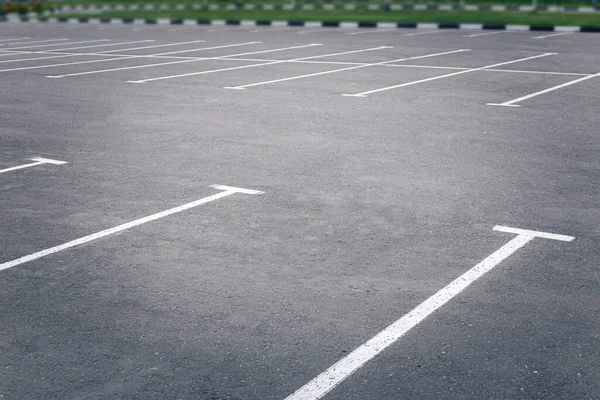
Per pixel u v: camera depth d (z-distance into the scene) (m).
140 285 5.25
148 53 20.52
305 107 11.84
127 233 6.28
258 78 15.24
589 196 7.12
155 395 3.91
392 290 5.13
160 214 6.74
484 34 25.48
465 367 4.16
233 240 6.08
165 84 14.56
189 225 6.45
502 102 12.13
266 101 12.44
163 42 23.89
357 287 5.18
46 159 8.75
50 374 4.12
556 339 4.45
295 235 6.17
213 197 7.20
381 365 4.19
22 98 13.10
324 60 18.30
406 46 21.58
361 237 6.11
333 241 6.03
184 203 7.03
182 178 7.86
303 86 14.08
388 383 4.01
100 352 4.36
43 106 12.27
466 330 4.57
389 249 5.86
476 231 6.23
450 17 32.75
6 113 11.68
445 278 5.32
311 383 4.01
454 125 10.37
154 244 6.03
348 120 10.77
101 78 15.59
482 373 4.09
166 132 10.10
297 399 3.86
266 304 4.94
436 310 4.84
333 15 35.19
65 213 6.80
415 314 4.79
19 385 4.01
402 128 10.20
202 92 13.48
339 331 4.57
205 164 8.40
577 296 5.02
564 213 6.65
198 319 4.74
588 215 6.60
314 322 4.69
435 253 5.77
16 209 6.94
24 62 18.80
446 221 6.47
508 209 6.77
